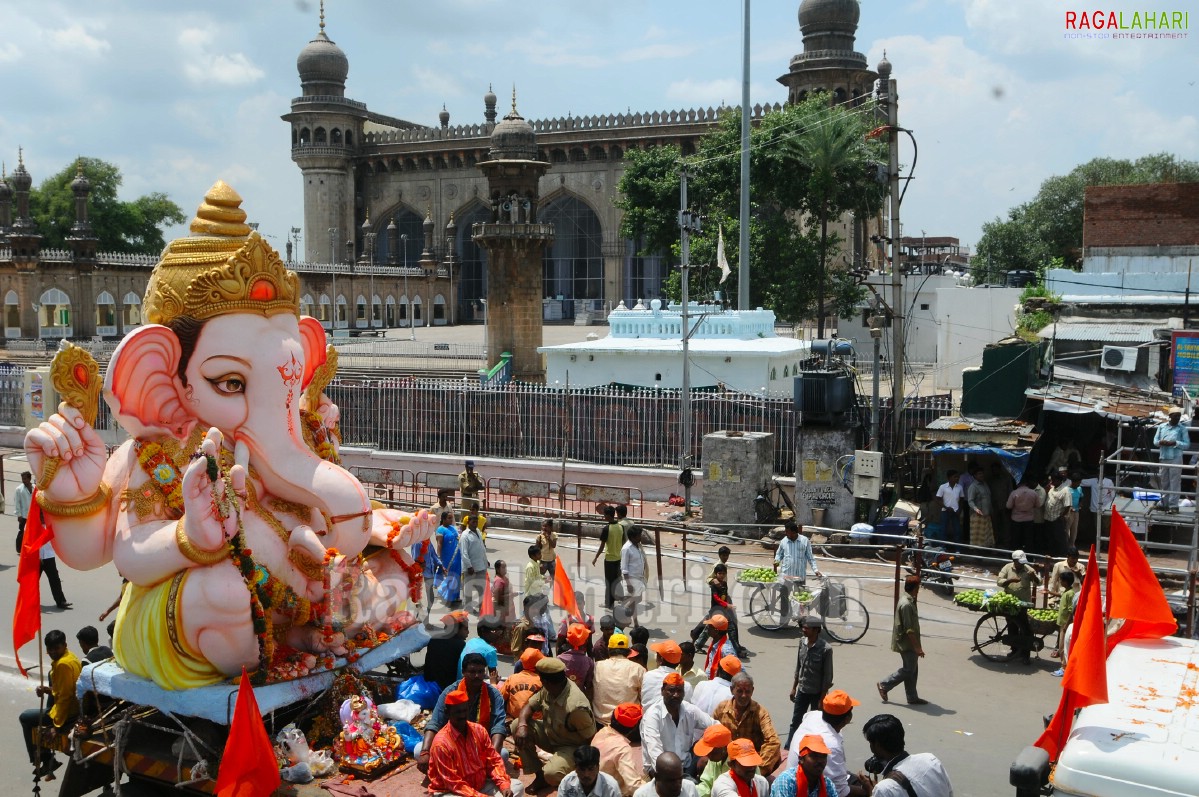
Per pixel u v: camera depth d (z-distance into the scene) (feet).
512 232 126.00
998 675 39.99
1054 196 199.00
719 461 63.16
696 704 28.25
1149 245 101.35
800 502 61.77
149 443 27.25
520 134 128.67
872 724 22.06
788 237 136.77
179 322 27.40
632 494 73.92
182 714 25.39
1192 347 68.39
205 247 27.89
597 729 28.89
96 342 180.45
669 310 96.07
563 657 30.71
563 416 78.84
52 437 25.84
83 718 27.55
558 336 203.10
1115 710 19.15
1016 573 41.57
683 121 242.99
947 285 144.97
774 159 134.41
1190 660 21.80
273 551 27.61
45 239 260.83
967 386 64.80
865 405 65.92
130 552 26.04
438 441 83.71
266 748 22.34
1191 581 37.70
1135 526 53.01
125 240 277.23
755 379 84.99
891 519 58.08
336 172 279.90
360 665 28.45
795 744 24.70
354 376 137.49
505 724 27.02
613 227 254.06
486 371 124.26
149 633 25.99
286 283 28.99
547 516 65.26
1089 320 87.04
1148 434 59.06
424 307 268.62
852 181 131.75
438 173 277.85
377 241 286.87
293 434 28.73
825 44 200.85
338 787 24.95
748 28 97.30
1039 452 65.46
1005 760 31.76
